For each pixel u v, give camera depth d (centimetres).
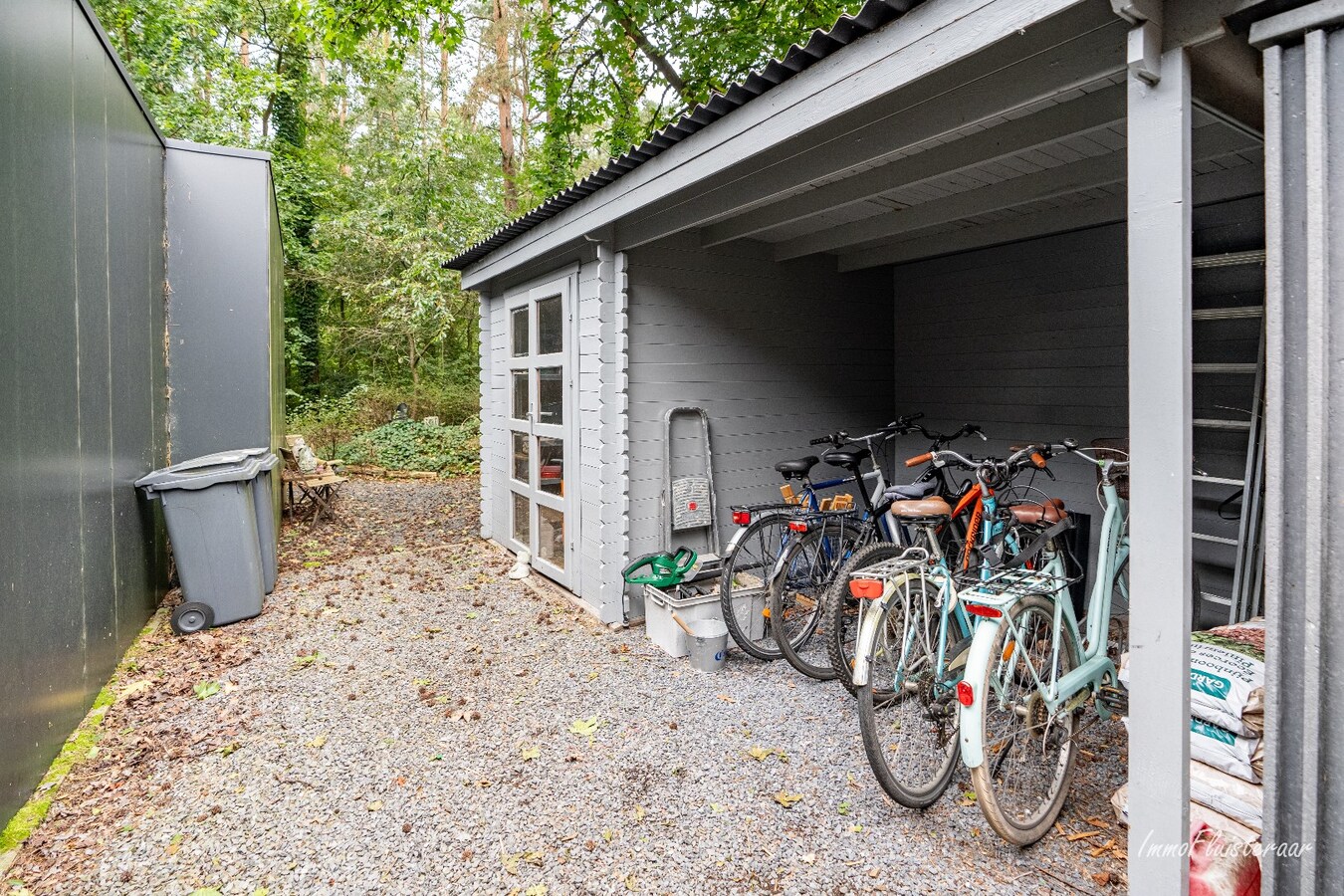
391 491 961
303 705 307
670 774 250
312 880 197
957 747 236
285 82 1221
